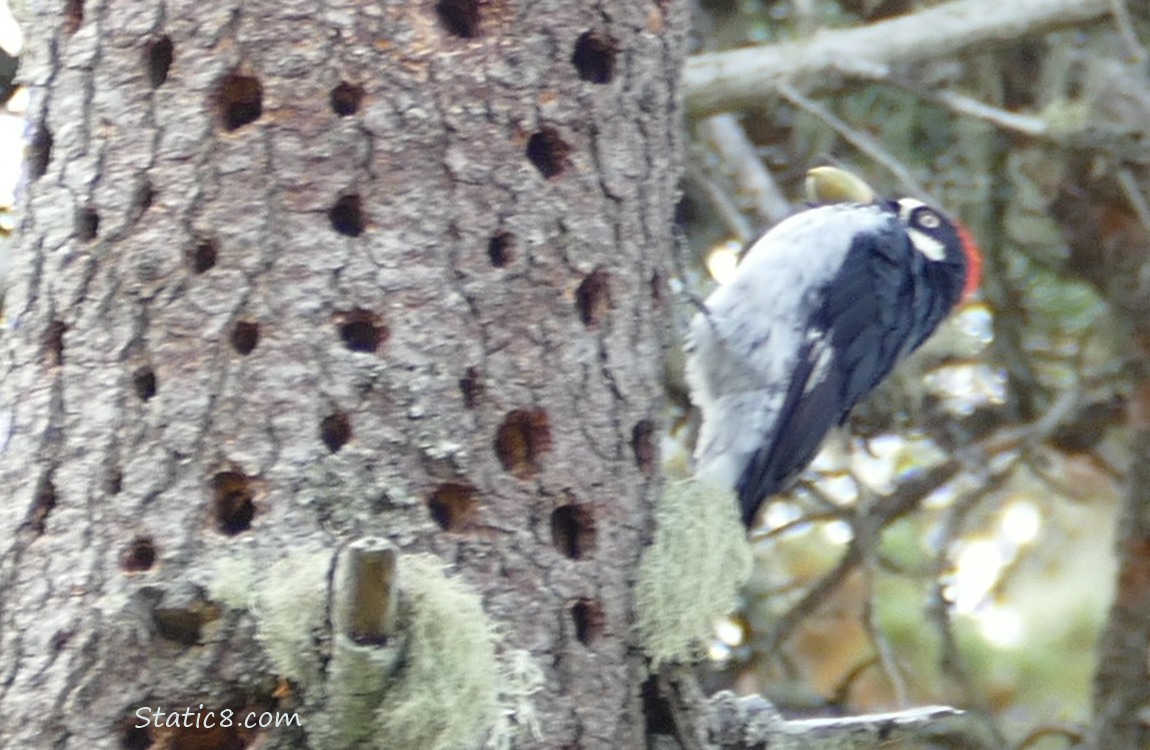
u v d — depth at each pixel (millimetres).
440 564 6305
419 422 6457
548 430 6723
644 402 7043
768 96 10688
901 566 13227
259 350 6445
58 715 6199
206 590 6121
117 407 6488
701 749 6965
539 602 6559
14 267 6895
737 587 7152
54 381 6641
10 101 10375
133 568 6340
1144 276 12000
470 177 6727
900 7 12680
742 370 9742
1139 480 11719
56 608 6348
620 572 6824
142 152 6664
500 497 6555
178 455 6379
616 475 6871
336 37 6648
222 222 6547
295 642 6016
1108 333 12438
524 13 6918
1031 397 12586
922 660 14469
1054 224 12555
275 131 6590
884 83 10945
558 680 6559
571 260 6879
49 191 6824
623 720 6730
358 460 6359
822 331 9969
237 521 6395
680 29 7570
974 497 12211
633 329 7051
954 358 12594
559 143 6945
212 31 6660
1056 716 14375
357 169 6605
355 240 6570
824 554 14516
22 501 6551
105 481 6434
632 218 7113
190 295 6520
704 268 12227
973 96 12398
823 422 9984
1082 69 12453
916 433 12617
